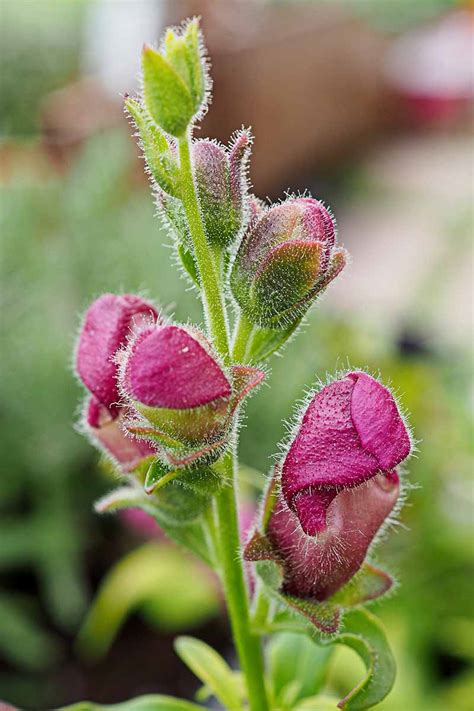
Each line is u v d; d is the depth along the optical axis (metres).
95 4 0.48
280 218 0.12
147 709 0.14
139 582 0.24
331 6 0.58
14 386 0.26
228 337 0.12
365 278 0.42
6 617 0.24
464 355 0.30
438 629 0.23
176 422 0.11
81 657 0.24
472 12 0.70
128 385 0.11
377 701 0.12
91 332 0.13
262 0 0.52
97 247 0.27
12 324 0.26
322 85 0.53
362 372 0.12
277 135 0.50
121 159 0.30
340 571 0.12
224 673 0.15
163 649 0.24
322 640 0.13
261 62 0.47
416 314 0.35
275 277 0.12
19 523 0.26
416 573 0.24
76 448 0.26
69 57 0.54
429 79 0.61
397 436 0.11
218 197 0.12
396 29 0.65
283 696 0.14
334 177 0.55
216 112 0.44
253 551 0.12
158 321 0.12
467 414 0.27
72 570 0.25
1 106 0.52
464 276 0.40
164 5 0.41
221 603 0.24
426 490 0.25
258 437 0.26
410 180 0.54
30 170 0.34
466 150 0.59
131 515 0.25
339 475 0.11
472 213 0.40
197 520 0.13
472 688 0.22
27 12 0.54
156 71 0.11
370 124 0.60
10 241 0.27
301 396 0.26
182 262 0.12
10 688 0.23
